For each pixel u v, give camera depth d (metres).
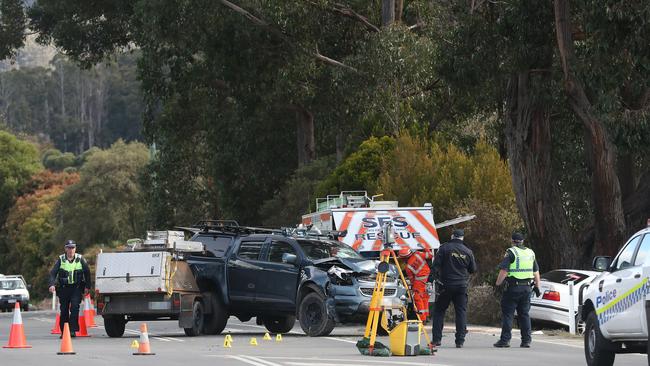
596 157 54.34
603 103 49.12
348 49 85.56
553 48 53.78
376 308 33.62
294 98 85.44
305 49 81.19
